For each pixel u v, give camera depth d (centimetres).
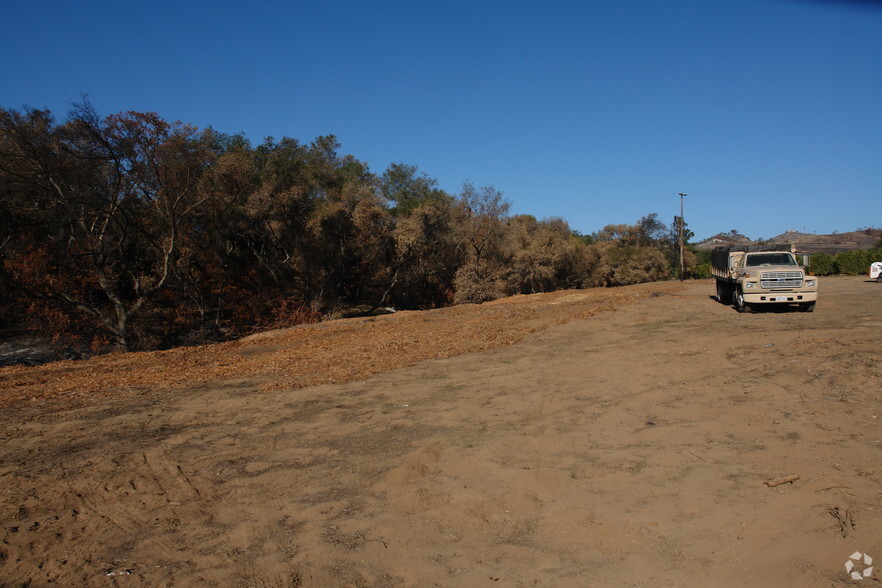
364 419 774
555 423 702
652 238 8506
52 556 412
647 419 692
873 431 577
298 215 3950
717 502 450
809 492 450
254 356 1498
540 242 5422
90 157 2838
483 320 2077
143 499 520
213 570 387
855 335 1138
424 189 6256
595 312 2088
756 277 1833
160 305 3544
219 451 659
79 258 3084
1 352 2909
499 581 360
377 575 374
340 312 4047
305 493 523
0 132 2698
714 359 1013
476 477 538
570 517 444
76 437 738
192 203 3400
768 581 340
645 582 350
